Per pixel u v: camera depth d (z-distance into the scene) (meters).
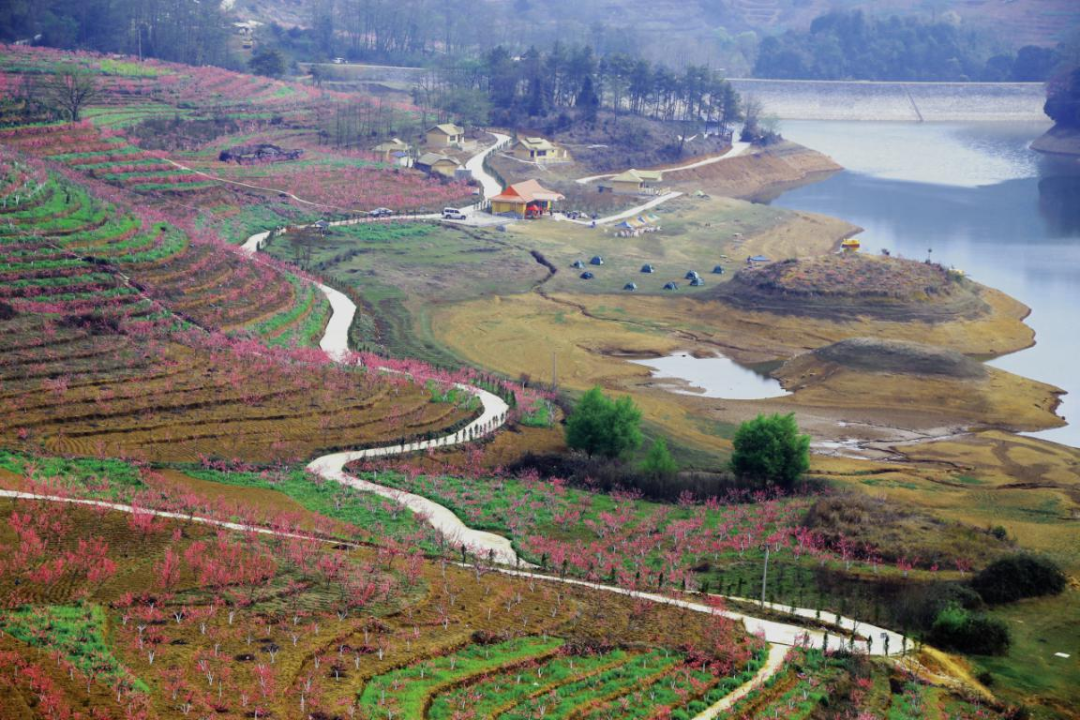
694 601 80.06
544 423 123.44
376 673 63.94
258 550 80.00
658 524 97.44
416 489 101.38
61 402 109.19
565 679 65.75
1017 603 80.31
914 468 119.06
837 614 78.56
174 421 110.25
